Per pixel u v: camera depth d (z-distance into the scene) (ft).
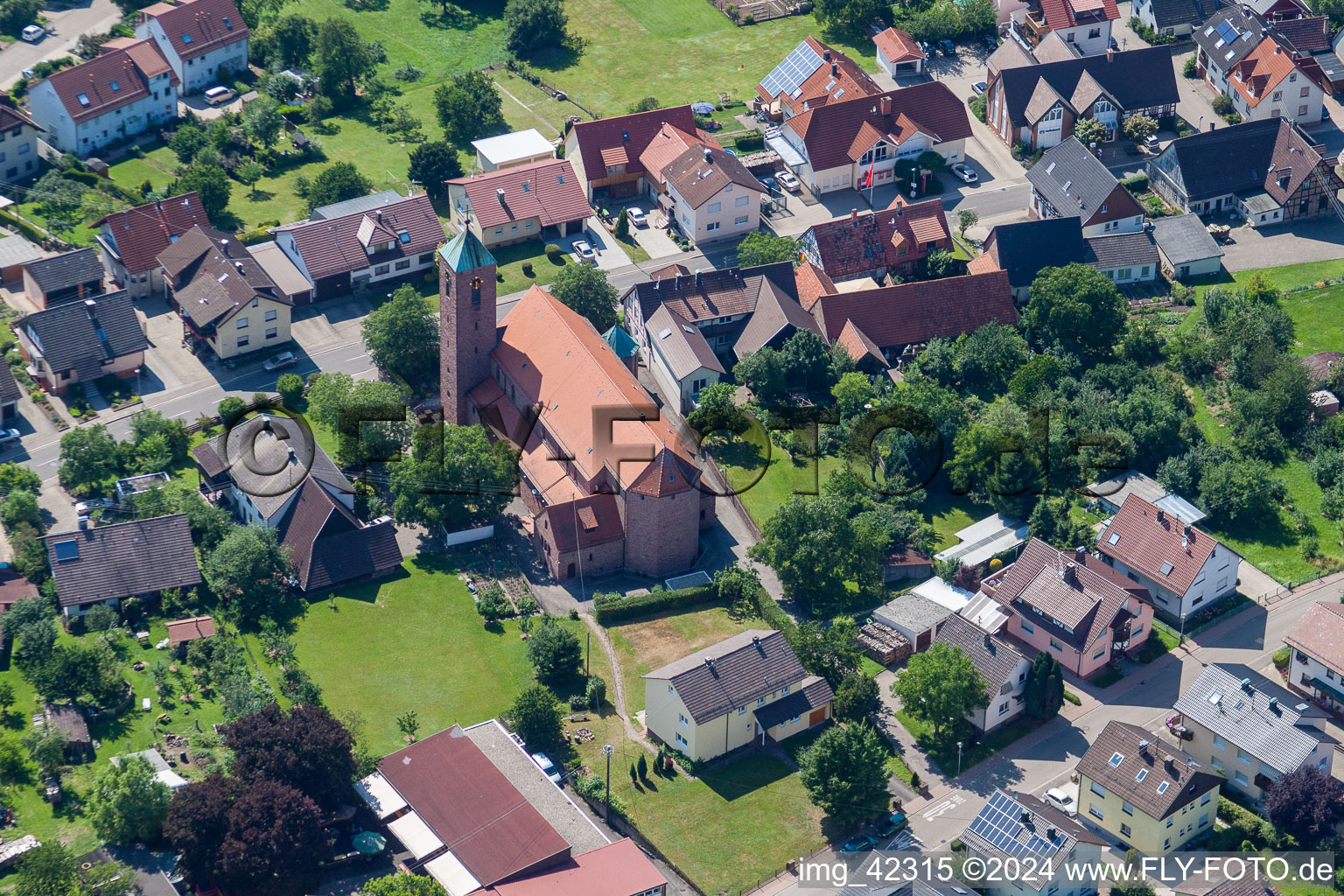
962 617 580.30
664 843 513.86
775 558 605.31
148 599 602.03
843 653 565.53
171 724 550.77
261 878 477.77
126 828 497.46
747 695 541.75
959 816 523.70
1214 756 541.75
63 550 597.11
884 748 519.19
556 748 547.08
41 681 554.05
